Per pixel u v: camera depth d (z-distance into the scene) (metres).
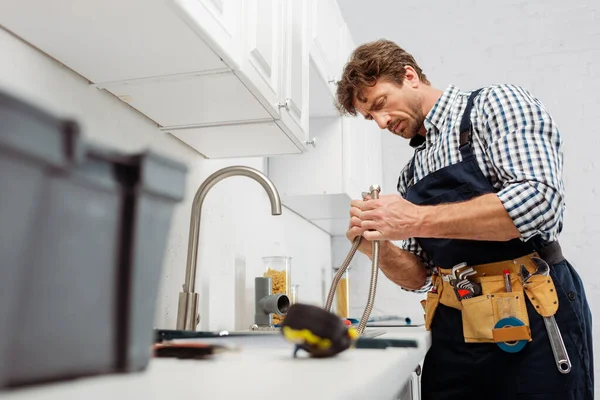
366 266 3.15
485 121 1.26
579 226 2.88
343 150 2.15
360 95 1.49
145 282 0.36
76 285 0.30
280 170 2.17
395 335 1.12
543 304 1.16
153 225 0.37
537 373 1.16
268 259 1.79
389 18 3.33
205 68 1.00
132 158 0.34
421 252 1.55
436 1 3.29
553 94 3.04
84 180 0.30
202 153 1.56
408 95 1.45
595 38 3.04
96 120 1.10
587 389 1.17
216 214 1.64
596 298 2.81
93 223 0.31
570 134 2.97
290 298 1.77
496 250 1.23
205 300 1.53
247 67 1.05
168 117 1.28
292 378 0.44
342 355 0.65
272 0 1.25
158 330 0.94
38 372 0.28
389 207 1.15
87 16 0.82
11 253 0.26
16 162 0.26
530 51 3.11
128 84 1.08
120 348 0.34
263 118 1.28
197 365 0.52
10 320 0.26
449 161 1.31
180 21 0.82
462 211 1.13
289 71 1.37
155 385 0.37
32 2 0.78
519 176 1.13
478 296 1.21
